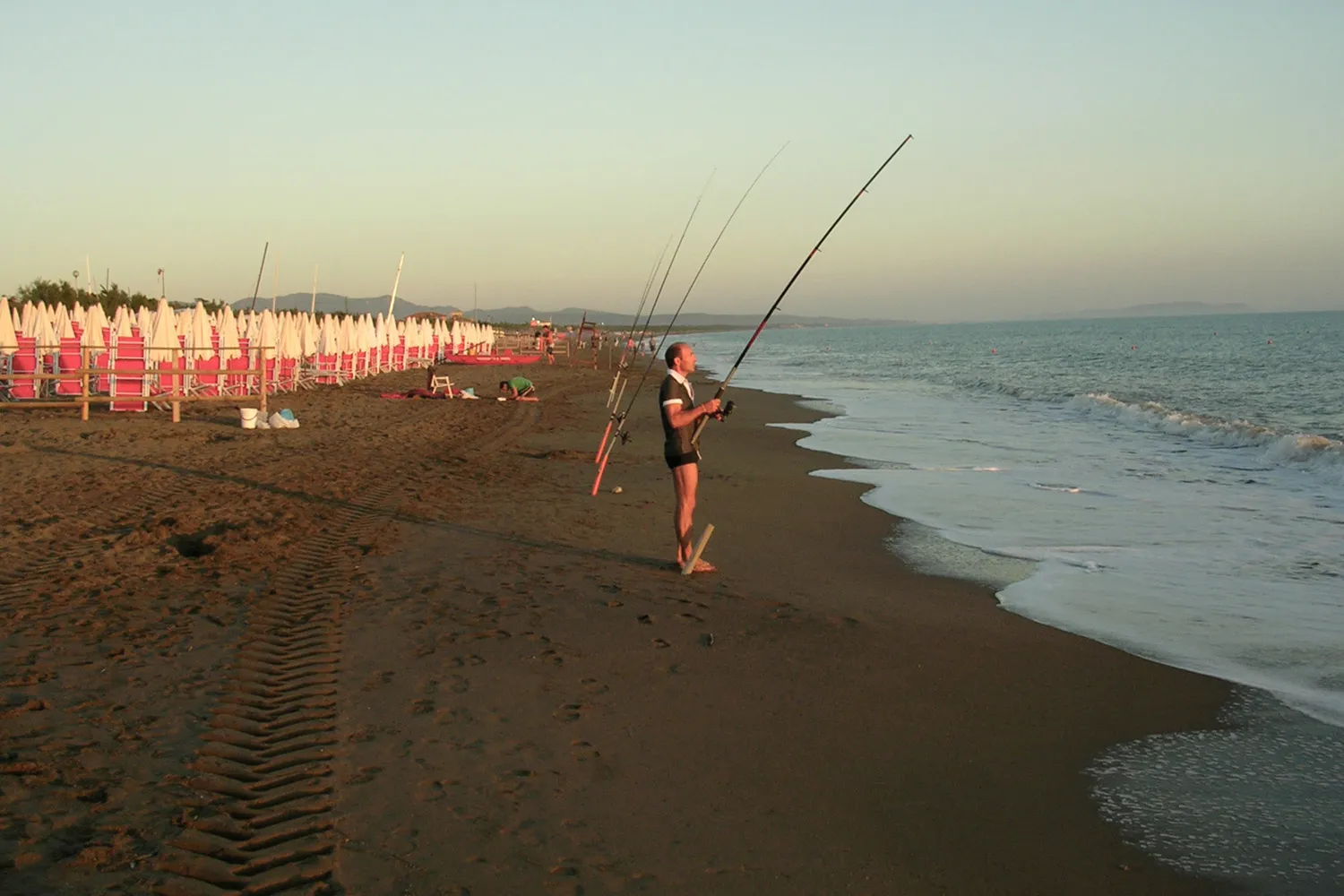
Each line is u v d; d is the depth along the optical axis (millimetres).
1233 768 3914
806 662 5043
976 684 4812
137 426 13680
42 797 3252
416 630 5273
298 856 3006
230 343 17812
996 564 7367
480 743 3898
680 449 6707
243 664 4648
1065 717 4410
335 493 9188
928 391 28109
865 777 3762
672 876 3006
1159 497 10234
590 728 4105
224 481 9492
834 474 11891
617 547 7453
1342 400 22391
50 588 5715
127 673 4457
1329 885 3072
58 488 8750
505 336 58562
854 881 3035
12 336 16469
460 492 9633
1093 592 6578
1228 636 5625
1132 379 30844
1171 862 3207
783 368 43281
